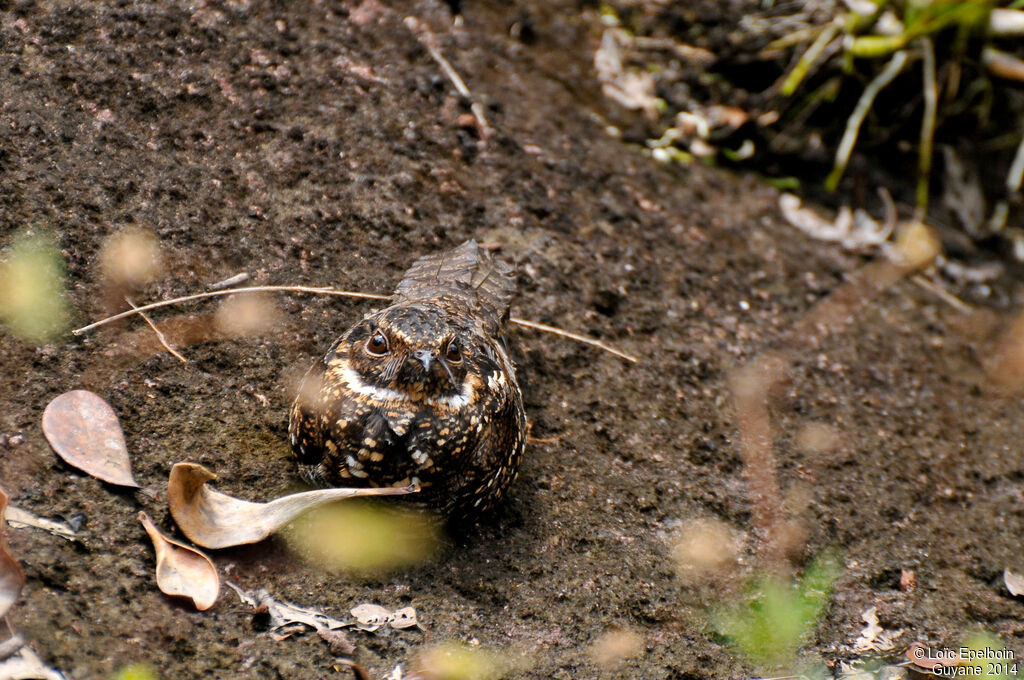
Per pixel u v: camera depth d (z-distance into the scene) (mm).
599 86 10734
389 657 5832
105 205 7207
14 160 7082
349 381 6160
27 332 6496
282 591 5973
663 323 8648
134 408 6484
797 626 6820
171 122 7812
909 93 11141
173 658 5418
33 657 5086
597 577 6688
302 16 9055
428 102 9117
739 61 11117
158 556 5730
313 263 7652
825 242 10242
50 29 7746
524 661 6066
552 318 8227
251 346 7074
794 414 8430
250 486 6418
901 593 7312
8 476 5863
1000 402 9195
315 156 8172
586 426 7711
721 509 7488
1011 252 10945
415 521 6332
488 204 8695
